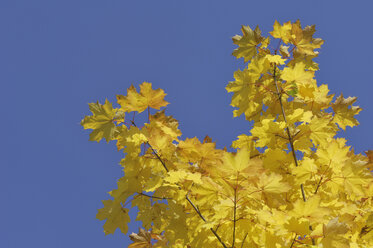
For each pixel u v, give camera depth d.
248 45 3.66
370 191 3.18
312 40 3.61
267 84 3.57
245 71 3.48
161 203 3.09
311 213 2.22
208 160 2.62
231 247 2.65
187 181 2.75
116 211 2.88
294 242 2.41
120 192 2.88
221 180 2.41
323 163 2.85
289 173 3.20
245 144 3.50
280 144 3.26
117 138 3.09
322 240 2.34
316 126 3.14
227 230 2.66
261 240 2.47
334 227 2.32
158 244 3.07
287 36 3.61
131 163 2.88
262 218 2.39
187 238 2.80
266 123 3.09
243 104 3.57
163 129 2.81
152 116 3.15
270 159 3.20
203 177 2.43
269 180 2.34
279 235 2.43
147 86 2.99
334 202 2.94
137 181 2.89
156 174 2.94
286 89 3.42
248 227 2.62
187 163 2.70
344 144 3.61
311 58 3.67
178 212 2.83
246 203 2.62
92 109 3.08
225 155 2.22
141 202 2.94
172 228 2.82
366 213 3.14
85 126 3.07
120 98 3.03
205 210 2.80
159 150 2.84
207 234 2.69
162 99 3.04
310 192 3.23
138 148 2.88
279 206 2.57
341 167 2.81
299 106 3.71
